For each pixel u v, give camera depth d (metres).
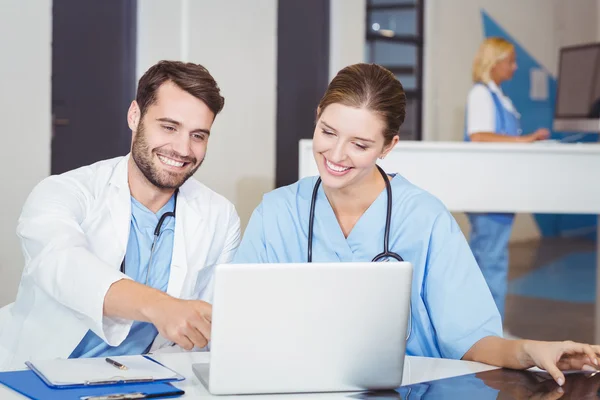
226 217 1.87
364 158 1.51
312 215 1.65
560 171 3.23
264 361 1.17
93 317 1.45
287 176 4.77
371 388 1.23
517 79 7.20
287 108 4.78
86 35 3.68
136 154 1.68
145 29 3.85
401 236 1.62
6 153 3.04
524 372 1.39
